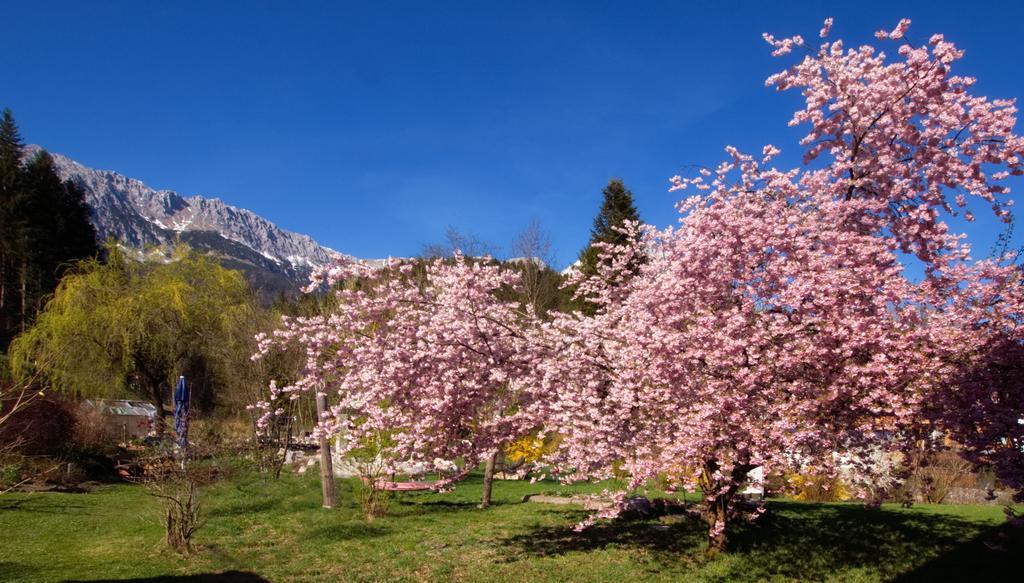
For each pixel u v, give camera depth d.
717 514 8.19
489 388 8.36
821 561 7.78
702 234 7.03
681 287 7.04
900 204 7.10
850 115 6.77
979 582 6.75
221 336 22.55
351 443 8.51
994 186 6.50
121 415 25.53
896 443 6.82
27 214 43.72
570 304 20.11
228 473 15.16
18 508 12.91
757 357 6.71
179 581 7.72
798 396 6.73
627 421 7.72
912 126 6.68
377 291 8.24
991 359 6.27
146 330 22.97
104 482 17.53
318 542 9.90
